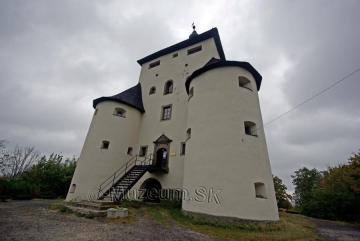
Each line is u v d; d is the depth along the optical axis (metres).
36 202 15.68
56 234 6.10
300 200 38.50
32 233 6.01
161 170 15.20
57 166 28.05
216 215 9.26
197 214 9.85
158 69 21.64
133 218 9.23
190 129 12.65
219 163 10.21
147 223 8.53
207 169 10.44
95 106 19.05
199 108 12.47
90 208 10.37
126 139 17.70
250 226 8.80
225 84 12.16
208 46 19.38
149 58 23.19
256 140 11.12
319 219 17.48
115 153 16.62
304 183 38.75
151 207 12.41
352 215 17.61
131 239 6.07
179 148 15.91
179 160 15.45
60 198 23.16
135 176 14.49
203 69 13.38
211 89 12.41
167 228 7.95
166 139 16.72
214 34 19.72
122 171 16.64
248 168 10.05
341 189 20.48
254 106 12.16
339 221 17.23
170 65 20.89
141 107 19.89
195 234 7.39
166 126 17.61
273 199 10.46
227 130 10.82
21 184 19.92
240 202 9.22
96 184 15.16
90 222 8.13
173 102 18.41
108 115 17.38
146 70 22.81
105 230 6.93
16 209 10.79
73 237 5.89
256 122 11.70
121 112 18.70
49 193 22.98
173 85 19.34
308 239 8.21
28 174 26.28
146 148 17.83
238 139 10.56
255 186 10.23
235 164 9.97
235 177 9.71
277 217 10.24
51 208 11.62
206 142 11.11
